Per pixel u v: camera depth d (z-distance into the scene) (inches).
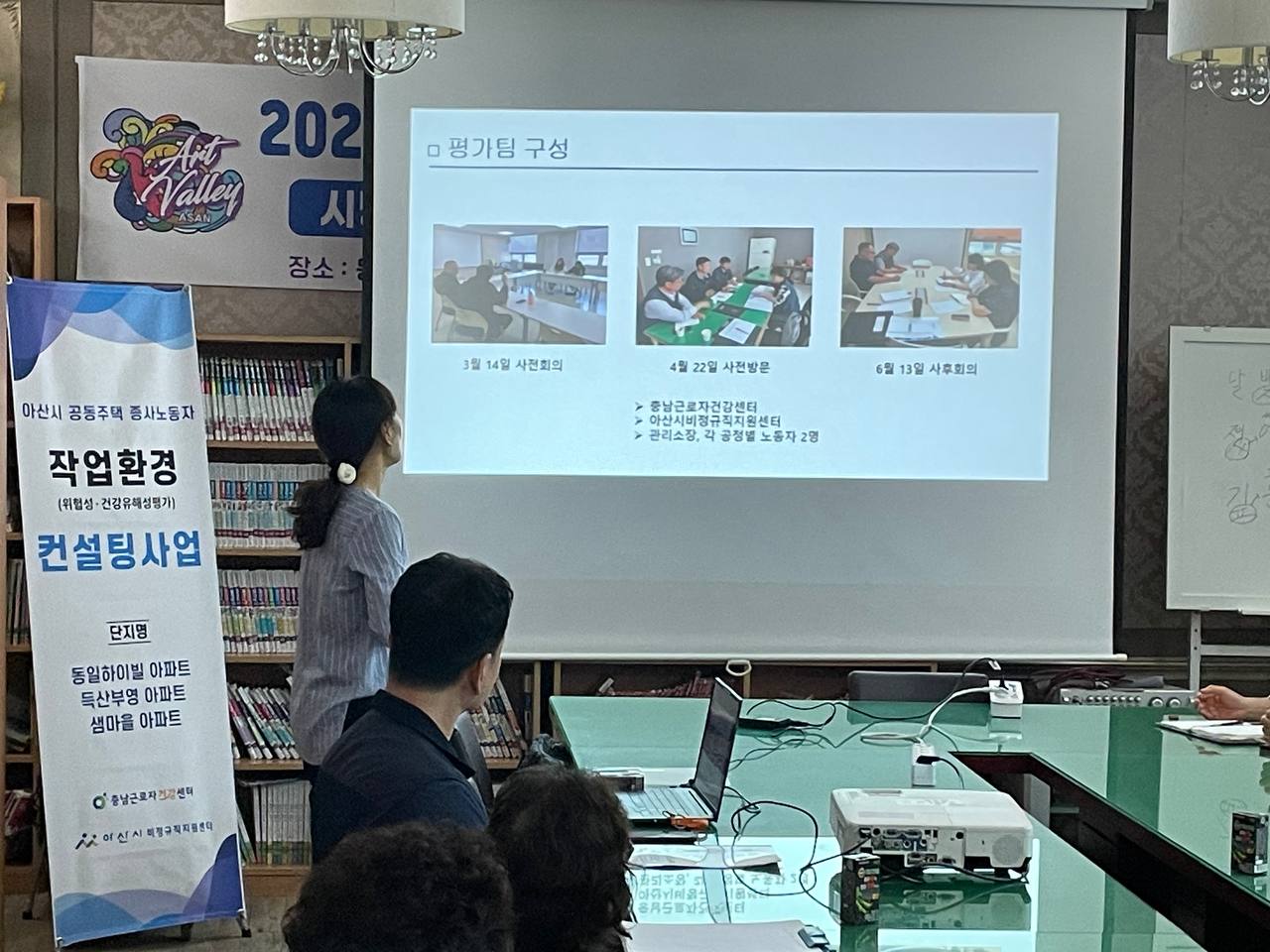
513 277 204.8
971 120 204.4
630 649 206.1
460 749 130.6
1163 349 219.0
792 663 205.9
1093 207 205.2
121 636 173.5
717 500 206.1
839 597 206.2
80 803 170.6
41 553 169.3
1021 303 205.9
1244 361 211.3
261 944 181.5
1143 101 217.5
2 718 166.6
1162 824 114.8
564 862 68.9
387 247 203.8
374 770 84.8
